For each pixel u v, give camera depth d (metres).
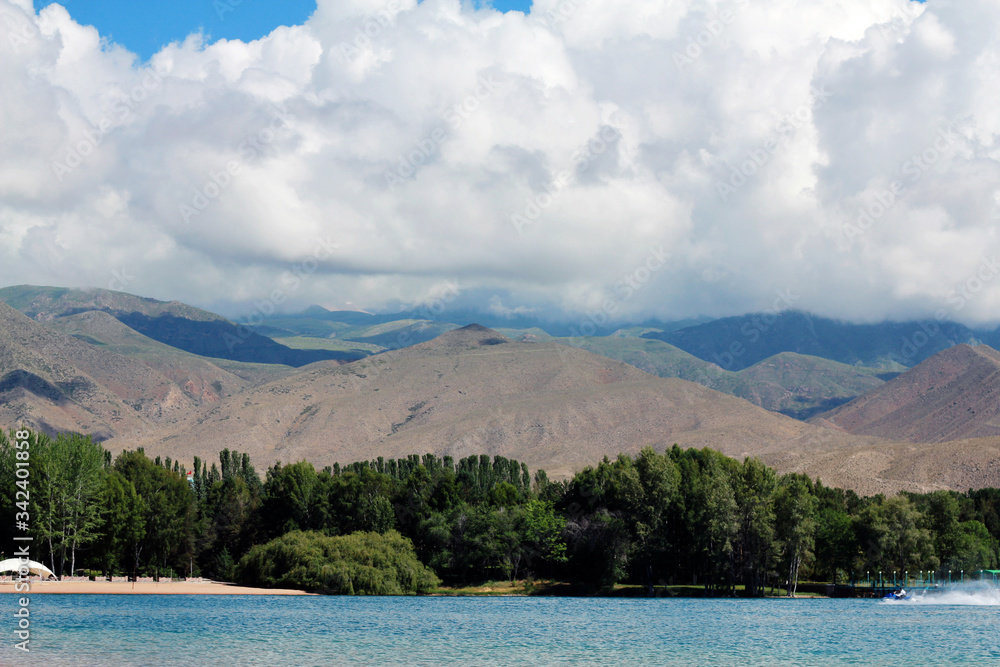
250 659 84.69
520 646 95.50
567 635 104.38
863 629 112.50
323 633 103.06
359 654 88.88
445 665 84.19
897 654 93.25
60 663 80.06
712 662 88.00
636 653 92.31
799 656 91.75
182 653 86.69
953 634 108.19
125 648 88.50
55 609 119.56
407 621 116.12
